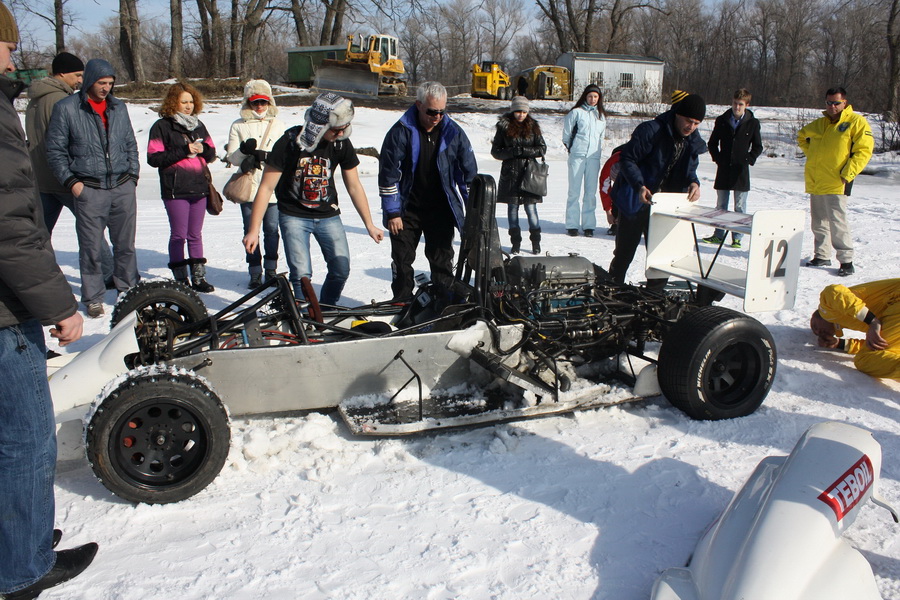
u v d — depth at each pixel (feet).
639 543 10.27
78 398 12.33
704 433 13.61
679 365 13.50
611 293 15.98
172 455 11.19
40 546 9.20
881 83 130.21
